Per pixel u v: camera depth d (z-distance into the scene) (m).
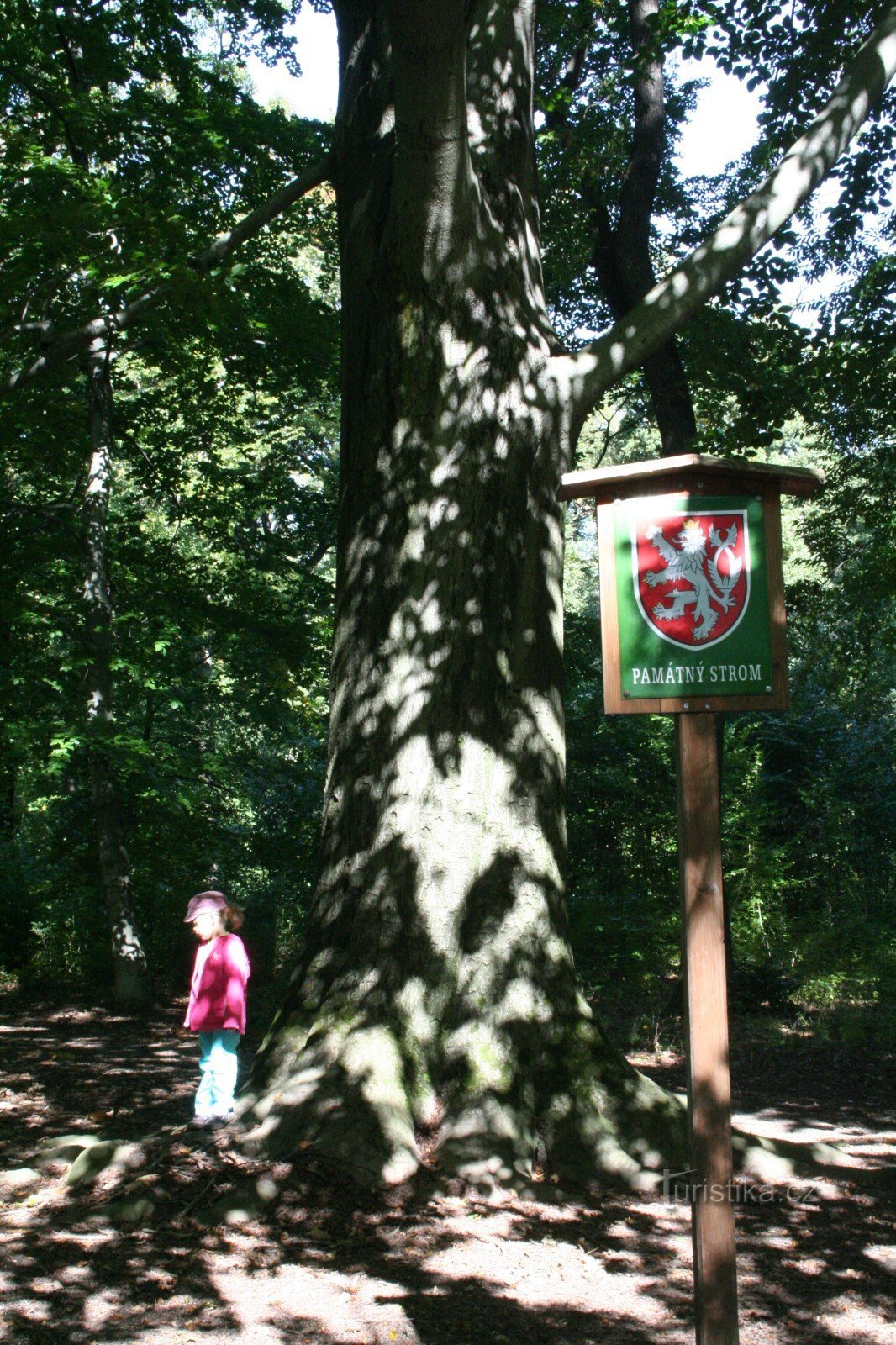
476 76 7.58
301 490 19.56
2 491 15.43
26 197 10.71
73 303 10.45
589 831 16.81
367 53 7.51
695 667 3.49
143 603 15.50
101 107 13.74
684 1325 4.32
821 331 13.48
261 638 16.16
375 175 7.22
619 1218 5.45
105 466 15.09
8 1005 14.55
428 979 6.36
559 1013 6.44
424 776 6.61
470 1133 5.93
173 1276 4.70
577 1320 4.35
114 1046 11.23
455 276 6.92
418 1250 4.97
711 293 7.27
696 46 12.43
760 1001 12.71
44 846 20.11
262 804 18.30
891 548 16.23
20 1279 4.67
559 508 7.24
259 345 14.64
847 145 7.52
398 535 6.86
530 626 6.91
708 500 3.54
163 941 16.38
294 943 16.95
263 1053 6.45
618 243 13.38
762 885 14.93
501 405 6.98
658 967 14.11
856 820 18.61
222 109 14.16
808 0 12.05
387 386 7.00
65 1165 6.16
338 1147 5.68
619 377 7.38
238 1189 5.45
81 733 13.37
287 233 15.87
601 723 16.97
